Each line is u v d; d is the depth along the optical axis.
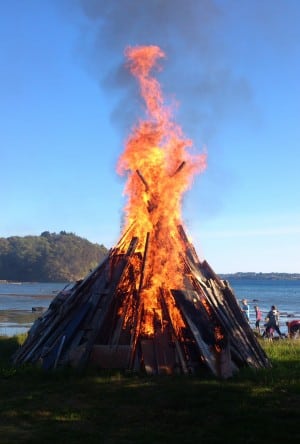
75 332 13.53
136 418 8.70
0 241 189.88
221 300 14.48
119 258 14.65
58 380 11.72
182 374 12.15
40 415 8.91
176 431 7.96
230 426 8.12
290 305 70.38
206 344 12.81
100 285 14.15
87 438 7.64
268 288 154.38
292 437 7.52
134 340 12.95
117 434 7.85
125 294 14.05
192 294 13.79
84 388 10.84
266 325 25.09
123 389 10.67
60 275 175.25
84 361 12.56
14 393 10.56
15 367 13.00
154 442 7.45
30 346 14.36
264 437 7.58
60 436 7.73
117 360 12.70
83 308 13.98
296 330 25.05
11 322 42.44
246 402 9.43
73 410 9.19
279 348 17.25
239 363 13.09
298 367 13.45
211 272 15.36
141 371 12.38
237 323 14.17
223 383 11.12
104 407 9.38
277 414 8.67
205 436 7.68
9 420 8.62
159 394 10.21
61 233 199.38
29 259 177.75
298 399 9.66
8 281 175.75
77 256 182.62
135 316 13.23
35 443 7.43
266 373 12.13
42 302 76.50
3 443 7.39
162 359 12.49
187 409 9.14
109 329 13.59
